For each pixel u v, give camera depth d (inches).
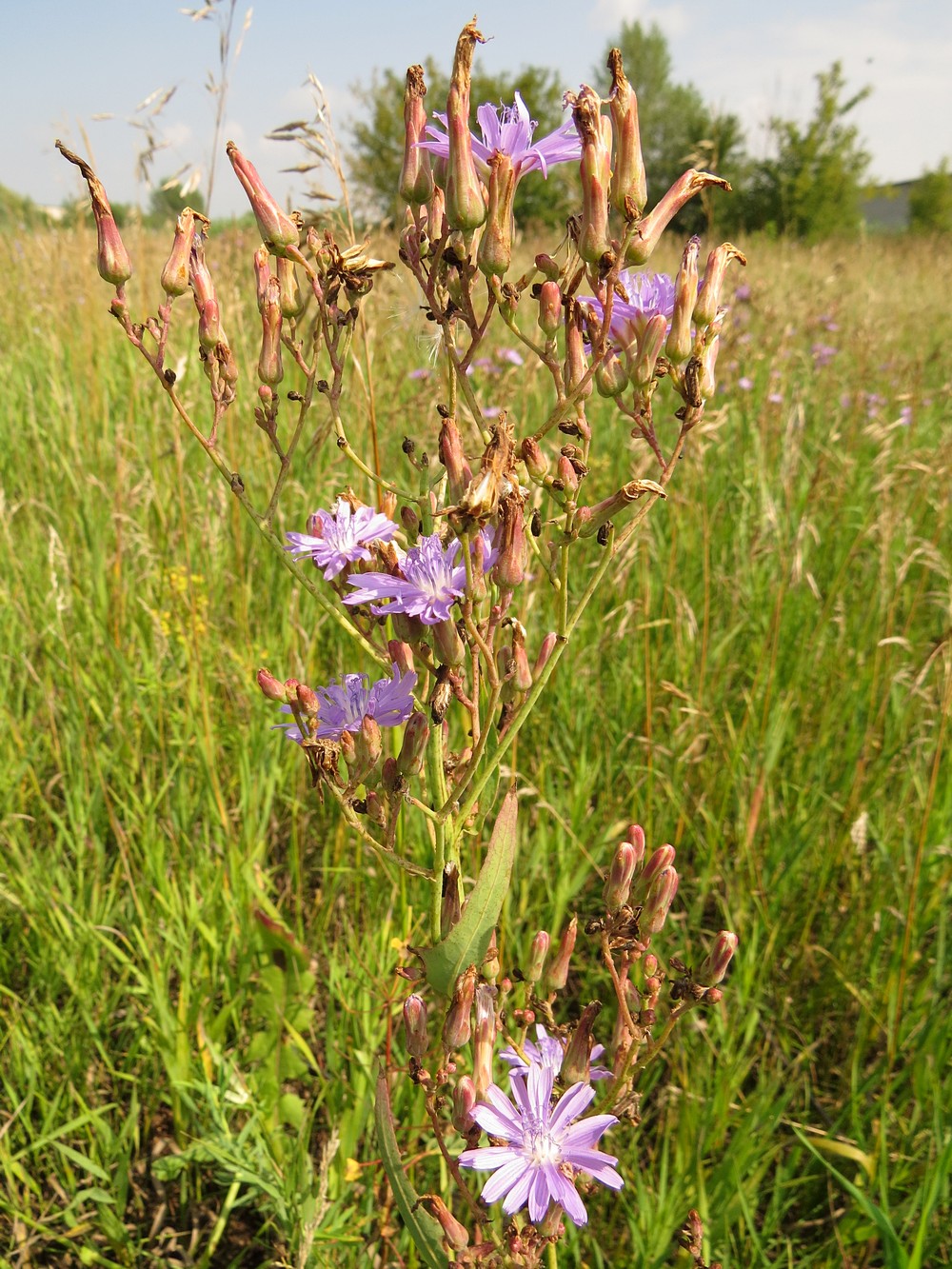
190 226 63.8
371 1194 87.4
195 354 192.1
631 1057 60.1
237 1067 97.7
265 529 64.0
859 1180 88.9
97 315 214.1
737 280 349.7
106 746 127.6
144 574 150.4
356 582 58.1
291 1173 85.9
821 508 181.2
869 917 114.2
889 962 109.4
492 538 58.6
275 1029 96.8
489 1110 52.7
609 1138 91.7
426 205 61.7
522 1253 55.4
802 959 112.8
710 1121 92.0
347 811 60.4
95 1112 89.3
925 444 224.8
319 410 171.2
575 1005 113.7
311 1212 78.0
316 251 64.2
